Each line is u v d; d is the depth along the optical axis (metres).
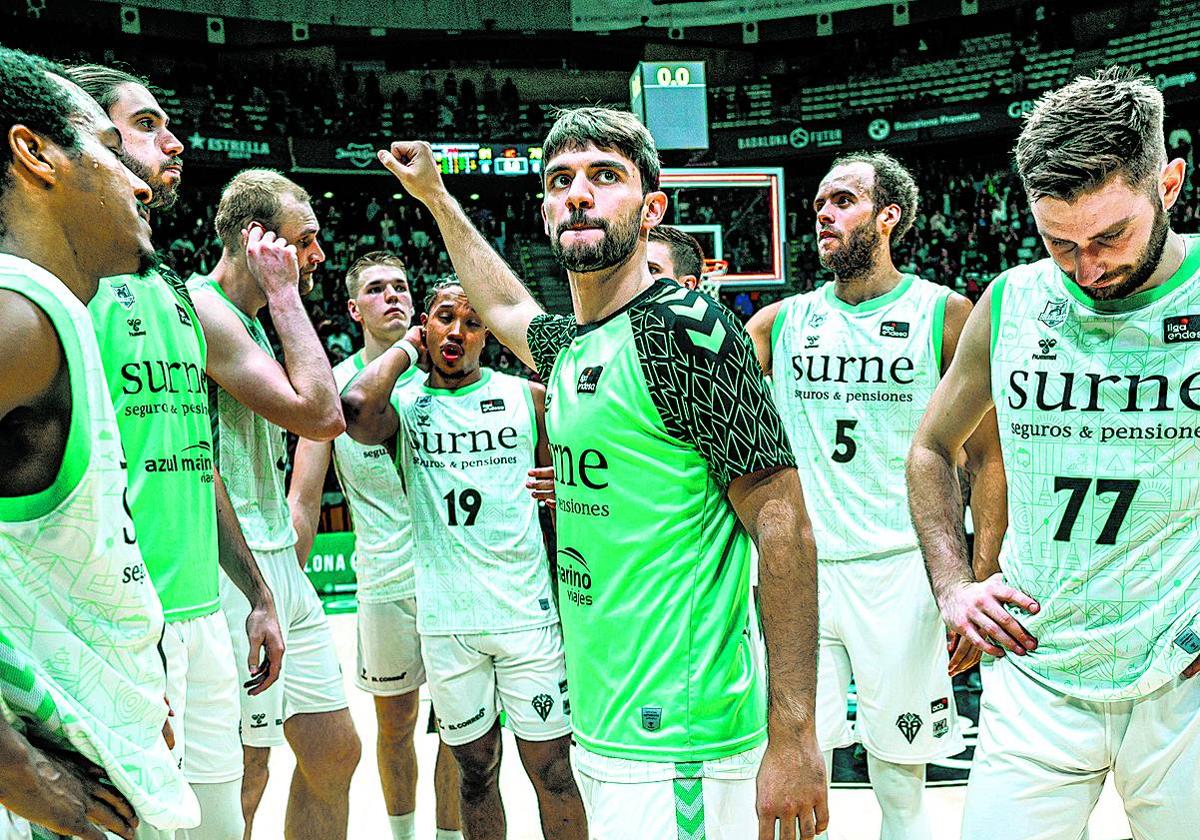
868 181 3.20
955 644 2.42
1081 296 1.89
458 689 3.17
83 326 1.42
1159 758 1.85
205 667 2.24
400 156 2.60
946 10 20.98
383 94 21.91
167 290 2.26
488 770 3.22
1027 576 1.99
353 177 19.70
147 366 2.13
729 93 21.11
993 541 2.72
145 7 19.19
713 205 8.52
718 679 1.80
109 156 1.52
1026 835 1.95
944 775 4.19
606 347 1.83
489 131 20.70
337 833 3.22
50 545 1.41
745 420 1.71
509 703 3.15
